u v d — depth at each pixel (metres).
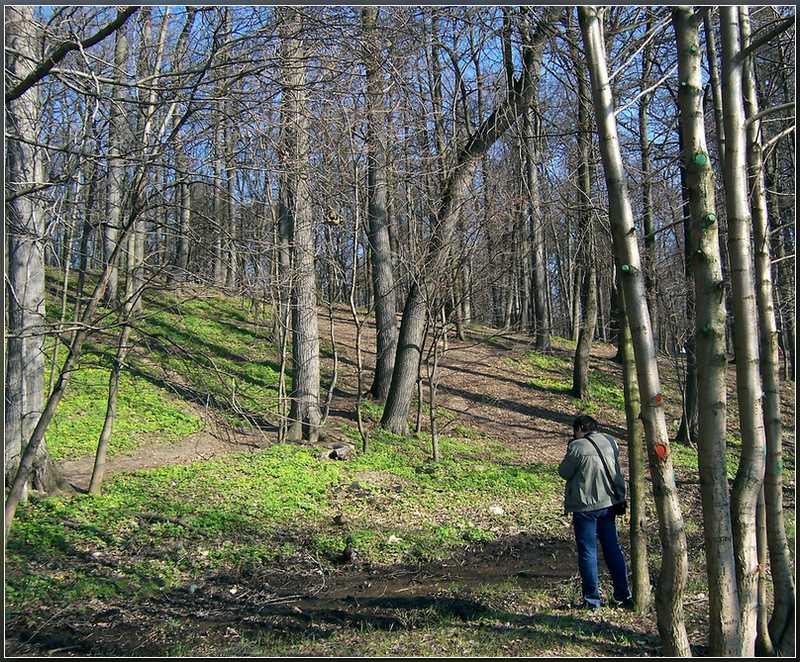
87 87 6.23
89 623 6.32
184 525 8.79
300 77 6.37
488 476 12.54
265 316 9.58
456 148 13.22
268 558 8.25
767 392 4.84
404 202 13.77
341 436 13.93
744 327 4.17
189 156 6.25
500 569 8.22
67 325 5.79
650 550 8.76
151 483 10.16
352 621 6.40
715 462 3.86
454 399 17.95
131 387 14.34
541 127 11.52
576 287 26.92
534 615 6.31
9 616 6.28
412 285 14.86
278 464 11.61
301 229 11.39
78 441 11.84
